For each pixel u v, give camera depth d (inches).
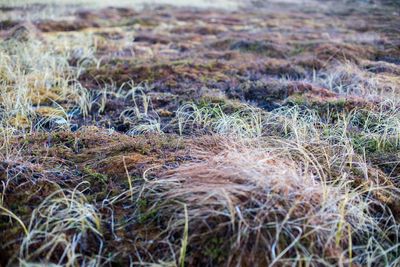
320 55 105.5
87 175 52.9
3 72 83.5
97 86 84.8
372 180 53.6
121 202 49.6
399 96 74.5
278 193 47.3
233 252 44.1
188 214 46.4
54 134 61.7
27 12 148.3
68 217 46.6
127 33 135.4
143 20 159.8
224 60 103.0
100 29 142.1
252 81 87.3
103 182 51.9
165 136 62.5
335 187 50.5
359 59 103.3
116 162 54.6
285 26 155.7
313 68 95.0
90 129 65.1
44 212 47.3
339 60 101.0
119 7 186.4
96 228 46.6
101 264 44.3
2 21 131.7
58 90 80.4
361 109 70.5
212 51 114.5
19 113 69.7
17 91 74.0
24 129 65.1
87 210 47.0
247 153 52.5
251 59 104.8
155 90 81.7
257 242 44.4
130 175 52.7
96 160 55.7
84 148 58.9
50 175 52.6
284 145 58.3
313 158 55.5
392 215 48.9
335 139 62.4
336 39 125.3
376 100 73.3
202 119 68.7
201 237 45.1
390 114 68.1
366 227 48.1
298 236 44.6
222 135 61.1
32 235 45.2
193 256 44.5
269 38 127.6
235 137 59.7
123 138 61.8
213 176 49.6
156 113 71.4
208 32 143.5
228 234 44.9
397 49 114.2
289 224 45.5
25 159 55.2
